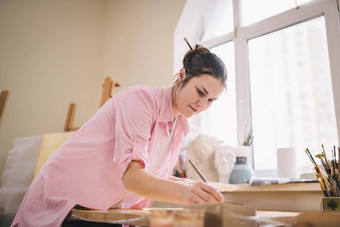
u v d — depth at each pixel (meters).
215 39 2.48
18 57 2.53
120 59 2.88
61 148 1.12
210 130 2.40
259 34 2.22
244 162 1.76
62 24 2.87
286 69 2.07
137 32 2.78
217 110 2.38
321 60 1.92
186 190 0.77
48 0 2.81
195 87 1.11
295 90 2.00
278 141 2.01
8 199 2.06
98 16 3.18
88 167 1.07
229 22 2.47
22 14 2.62
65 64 2.82
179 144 1.35
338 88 1.78
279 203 1.57
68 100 2.79
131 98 1.05
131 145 0.93
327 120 1.83
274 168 1.98
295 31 2.07
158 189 0.81
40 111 2.59
